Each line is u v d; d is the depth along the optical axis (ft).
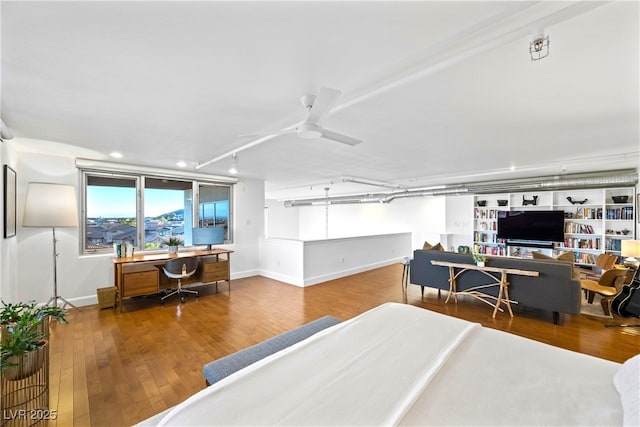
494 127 9.05
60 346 8.87
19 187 11.48
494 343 5.18
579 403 3.56
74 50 4.82
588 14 4.01
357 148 11.75
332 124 8.79
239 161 14.34
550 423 3.23
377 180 21.67
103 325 10.58
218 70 5.57
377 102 7.13
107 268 13.76
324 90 5.05
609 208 17.38
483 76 5.82
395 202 29.32
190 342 9.18
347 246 19.67
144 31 4.35
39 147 11.06
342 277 18.97
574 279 10.42
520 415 3.36
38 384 5.58
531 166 15.64
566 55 5.06
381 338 5.37
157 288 13.08
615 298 11.41
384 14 4.06
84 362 7.91
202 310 12.30
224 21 4.16
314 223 38.22
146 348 8.75
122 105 7.16
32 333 5.59
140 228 15.14
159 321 11.00
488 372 4.25
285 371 4.32
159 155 12.67
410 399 3.60
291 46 4.83
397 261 24.72
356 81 6.06
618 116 8.02
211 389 3.91
